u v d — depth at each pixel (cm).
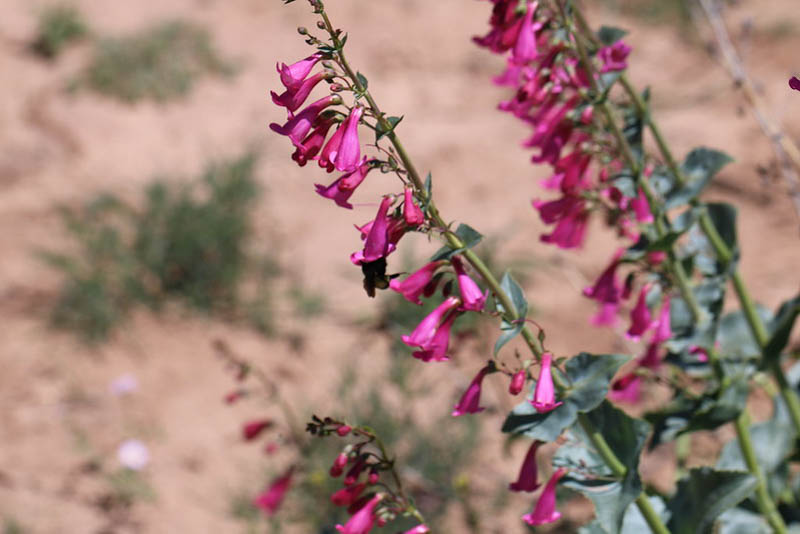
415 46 1248
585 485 306
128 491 528
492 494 533
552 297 729
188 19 1226
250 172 819
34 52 1048
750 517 402
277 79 1123
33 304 664
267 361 647
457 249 269
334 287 745
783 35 1195
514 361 635
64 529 499
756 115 491
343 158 252
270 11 1305
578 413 292
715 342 395
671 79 1152
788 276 738
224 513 524
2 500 511
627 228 386
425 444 548
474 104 1102
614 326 546
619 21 1338
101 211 774
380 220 261
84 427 572
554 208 359
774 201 826
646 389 570
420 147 963
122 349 639
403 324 676
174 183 805
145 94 1017
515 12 313
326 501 512
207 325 677
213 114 1021
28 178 833
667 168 378
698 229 416
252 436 500
